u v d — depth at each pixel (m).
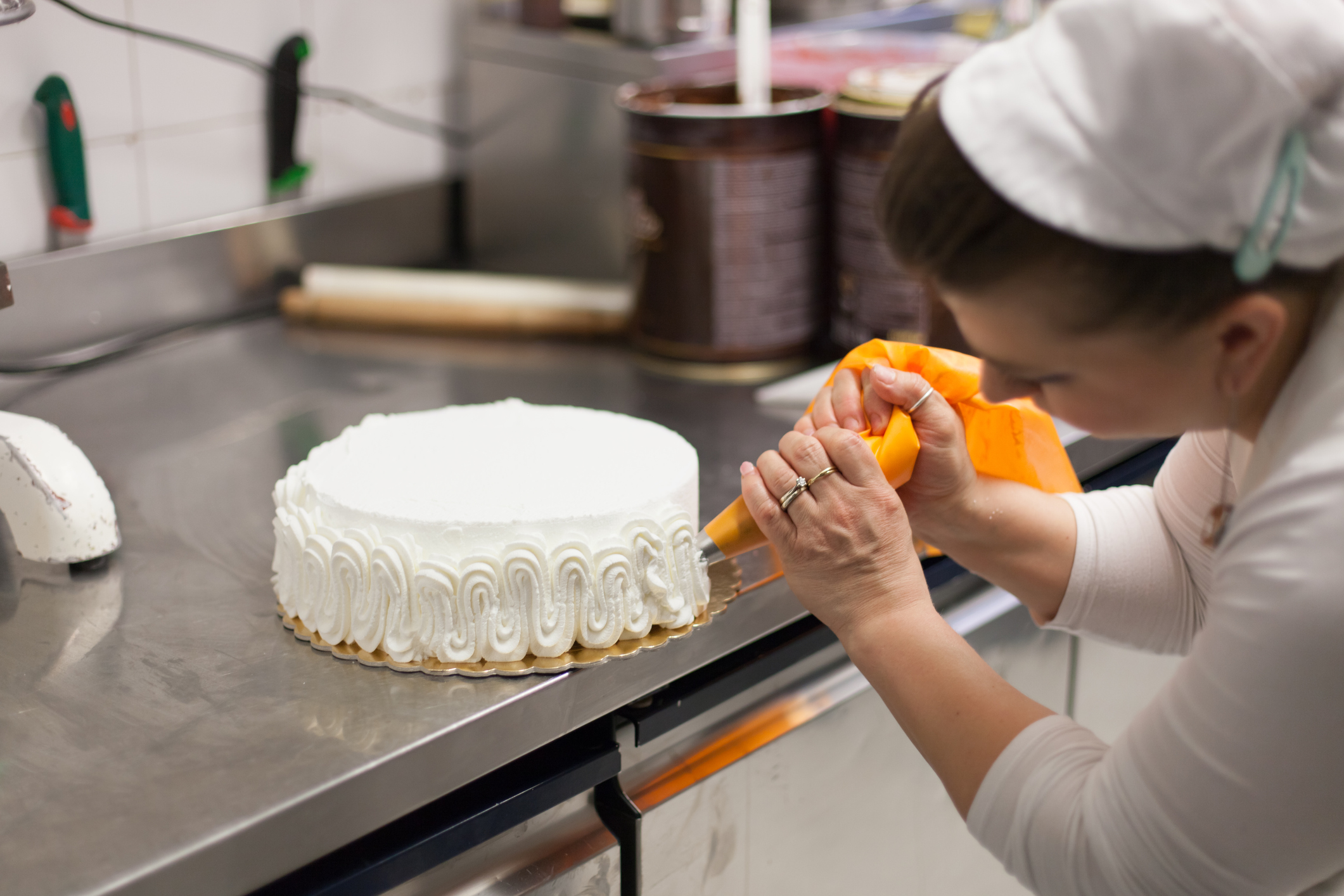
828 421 0.85
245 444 1.24
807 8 1.82
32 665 0.84
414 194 1.75
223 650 0.85
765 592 0.94
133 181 1.44
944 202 0.60
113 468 1.18
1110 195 0.56
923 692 0.74
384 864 0.75
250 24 1.50
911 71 1.46
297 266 1.63
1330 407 0.61
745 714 1.00
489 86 1.74
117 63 1.38
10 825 0.67
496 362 1.48
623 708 0.91
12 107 1.30
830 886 1.08
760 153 1.33
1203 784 0.62
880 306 1.38
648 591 0.85
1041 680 1.26
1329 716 0.58
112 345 1.45
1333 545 0.58
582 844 0.88
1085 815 0.67
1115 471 1.35
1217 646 0.62
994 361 0.66
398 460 0.92
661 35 1.63
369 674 0.82
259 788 0.70
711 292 1.39
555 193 1.71
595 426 0.99
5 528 1.06
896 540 0.76
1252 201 0.55
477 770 0.78
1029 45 0.59
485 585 0.80
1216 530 0.72
